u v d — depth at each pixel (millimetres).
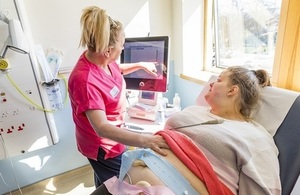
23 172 1781
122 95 1224
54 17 1555
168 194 661
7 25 1350
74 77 993
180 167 756
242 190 748
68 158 1922
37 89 1564
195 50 1988
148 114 1335
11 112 1523
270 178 759
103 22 938
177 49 2023
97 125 907
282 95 935
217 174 747
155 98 1391
